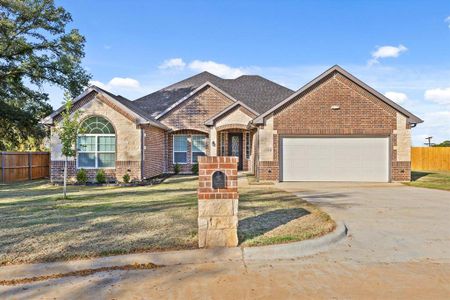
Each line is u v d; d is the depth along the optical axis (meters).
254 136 20.83
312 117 17.39
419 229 7.34
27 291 4.39
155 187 15.84
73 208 9.77
